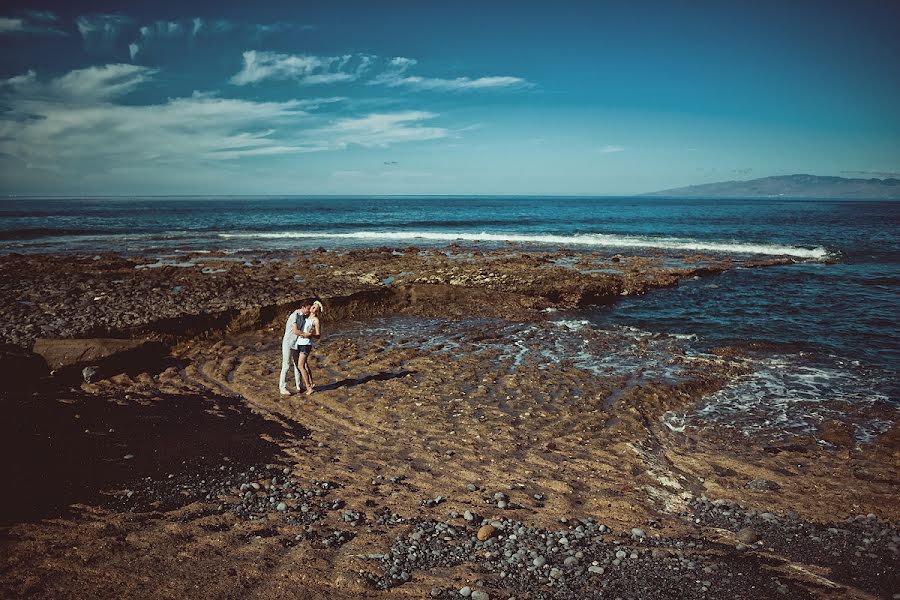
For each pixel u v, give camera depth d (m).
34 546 4.80
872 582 4.88
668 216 76.81
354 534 5.53
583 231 47.06
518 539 5.56
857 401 9.91
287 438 8.07
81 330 12.41
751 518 6.19
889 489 6.83
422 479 6.96
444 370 11.41
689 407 9.69
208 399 9.43
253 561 4.88
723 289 21.16
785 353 12.92
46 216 70.31
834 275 24.08
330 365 11.73
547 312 17.52
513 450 7.86
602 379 10.94
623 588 4.68
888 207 135.62
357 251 30.12
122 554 4.84
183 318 13.77
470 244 35.44
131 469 6.60
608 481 7.02
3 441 6.64
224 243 36.12
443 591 4.56
